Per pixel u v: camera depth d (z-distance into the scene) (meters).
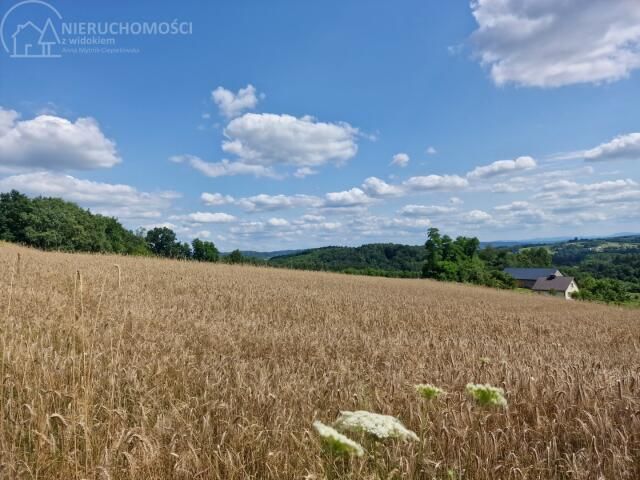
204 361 6.48
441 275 70.81
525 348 10.20
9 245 41.78
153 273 20.56
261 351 7.79
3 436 3.85
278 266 49.47
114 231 95.38
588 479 3.90
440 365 7.35
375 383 5.99
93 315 8.79
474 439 4.31
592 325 17.78
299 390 5.35
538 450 4.45
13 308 8.78
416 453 4.05
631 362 9.64
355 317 13.49
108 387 5.13
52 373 5.04
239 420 4.35
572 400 5.41
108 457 3.57
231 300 14.39
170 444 3.86
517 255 143.50
